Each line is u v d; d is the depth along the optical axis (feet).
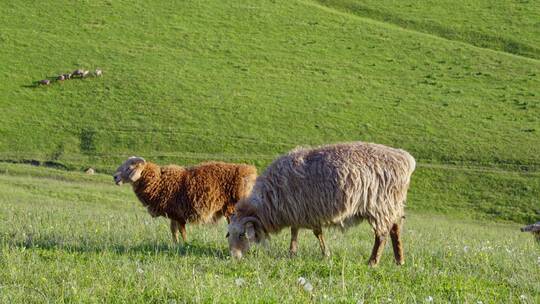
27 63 211.00
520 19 259.39
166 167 52.31
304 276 34.99
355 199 39.55
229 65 220.23
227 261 37.88
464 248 43.11
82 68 210.59
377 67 223.51
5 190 116.16
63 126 178.91
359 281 34.12
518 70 220.84
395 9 271.08
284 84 208.95
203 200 51.39
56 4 251.60
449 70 221.66
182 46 230.89
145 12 252.62
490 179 154.30
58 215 64.39
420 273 35.88
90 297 29.14
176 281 31.50
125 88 200.13
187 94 198.18
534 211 140.05
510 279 35.53
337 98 200.34
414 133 178.81
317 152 41.06
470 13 266.36
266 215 41.37
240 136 177.27
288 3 270.46
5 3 248.52
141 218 65.62
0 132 173.78
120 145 170.91
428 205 143.74
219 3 265.34
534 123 183.11
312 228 41.47
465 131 179.01
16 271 32.65
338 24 255.09
